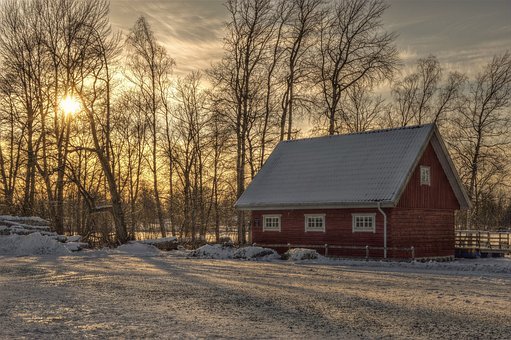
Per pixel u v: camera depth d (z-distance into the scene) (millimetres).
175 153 55906
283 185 36688
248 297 16234
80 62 43062
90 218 45875
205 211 59625
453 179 35594
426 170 34094
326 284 19578
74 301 15203
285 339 10812
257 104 46281
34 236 34969
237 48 44688
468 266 26094
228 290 17750
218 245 35281
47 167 45312
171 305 14672
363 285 19391
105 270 24156
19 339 10500
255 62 44812
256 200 36562
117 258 31578
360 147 36125
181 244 44281
